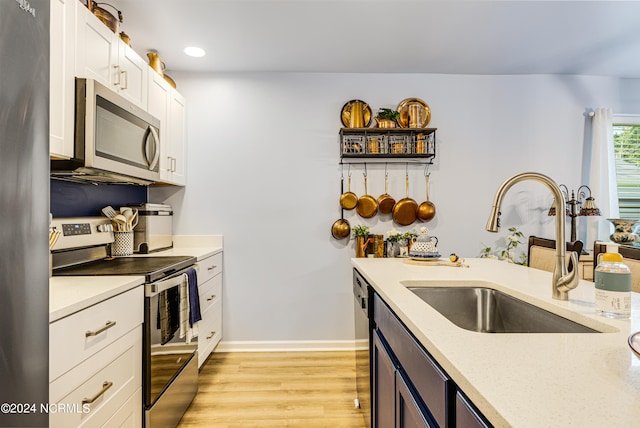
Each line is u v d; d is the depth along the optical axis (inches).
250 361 104.1
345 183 115.9
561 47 98.6
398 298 43.2
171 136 100.0
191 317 76.5
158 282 62.2
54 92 54.1
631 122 120.3
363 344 67.9
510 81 118.6
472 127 118.0
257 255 114.3
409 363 36.3
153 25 85.8
